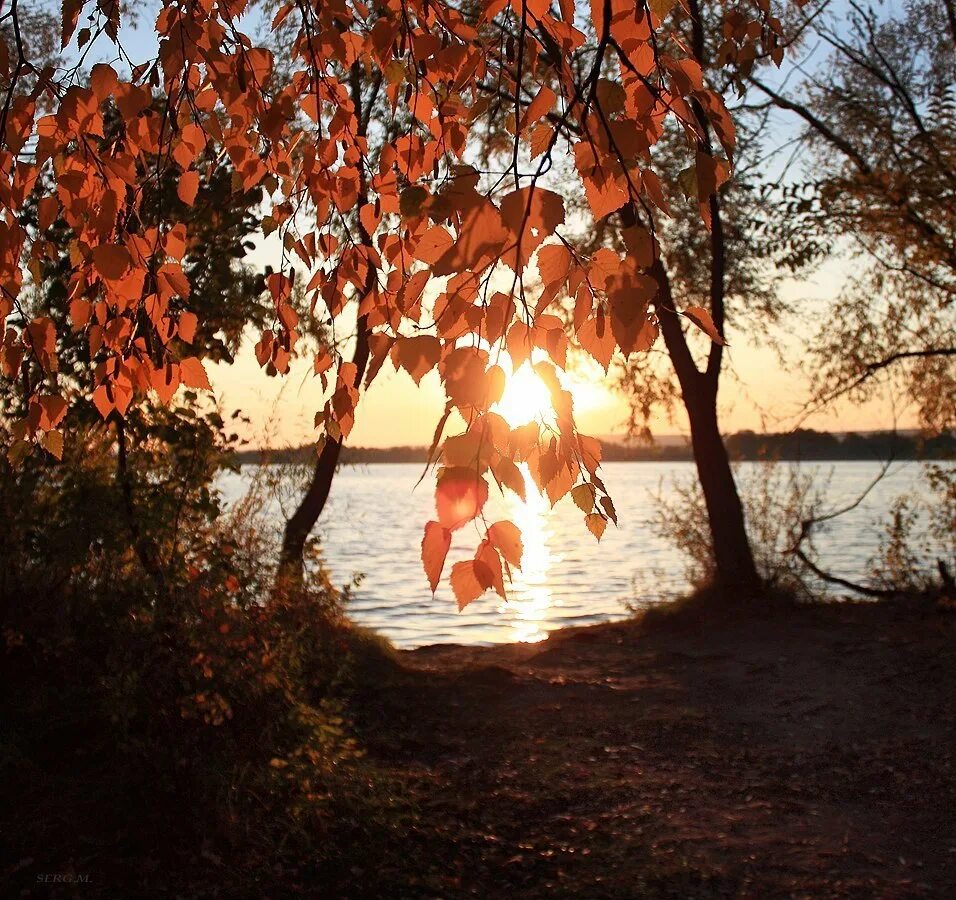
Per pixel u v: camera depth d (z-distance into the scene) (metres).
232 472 6.59
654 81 2.17
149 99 2.50
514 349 1.67
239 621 5.71
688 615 12.61
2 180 2.36
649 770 6.91
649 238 1.66
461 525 1.48
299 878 4.70
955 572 13.12
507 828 5.72
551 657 10.92
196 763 5.00
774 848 5.52
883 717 8.05
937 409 12.75
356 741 6.52
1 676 5.48
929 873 5.18
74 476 5.78
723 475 13.34
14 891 4.20
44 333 2.53
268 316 6.44
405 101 3.12
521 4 2.02
